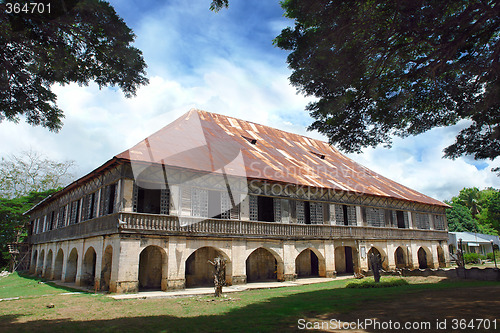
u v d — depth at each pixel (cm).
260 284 1808
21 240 3756
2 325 859
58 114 868
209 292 1493
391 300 1012
